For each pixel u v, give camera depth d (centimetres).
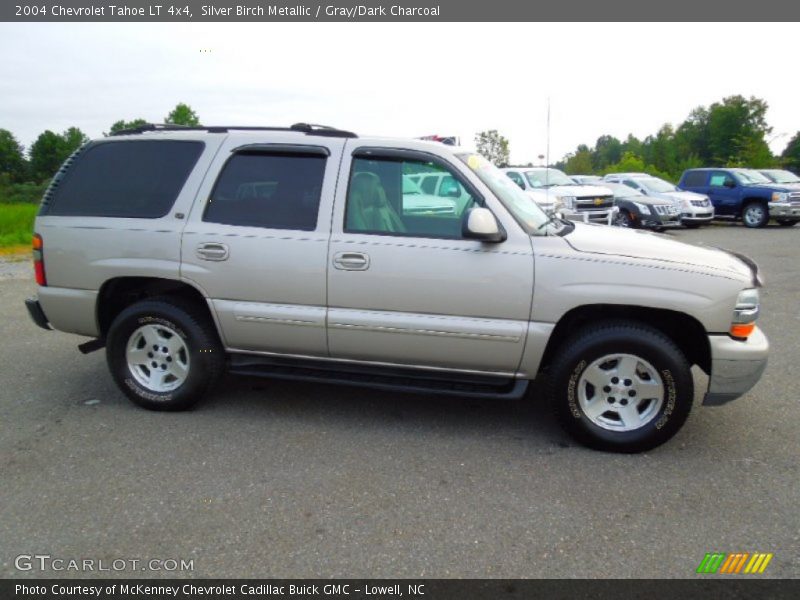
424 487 338
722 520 306
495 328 375
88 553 280
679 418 367
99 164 441
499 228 375
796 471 355
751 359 359
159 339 436
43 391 482
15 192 6006
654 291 356
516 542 289
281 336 411
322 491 333
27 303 455
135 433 405
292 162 408
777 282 937
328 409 448
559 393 377
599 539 291
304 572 268
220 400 464
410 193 392
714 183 1903
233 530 297
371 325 390
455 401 467
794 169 6359
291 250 396
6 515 309
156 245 416
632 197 1684
